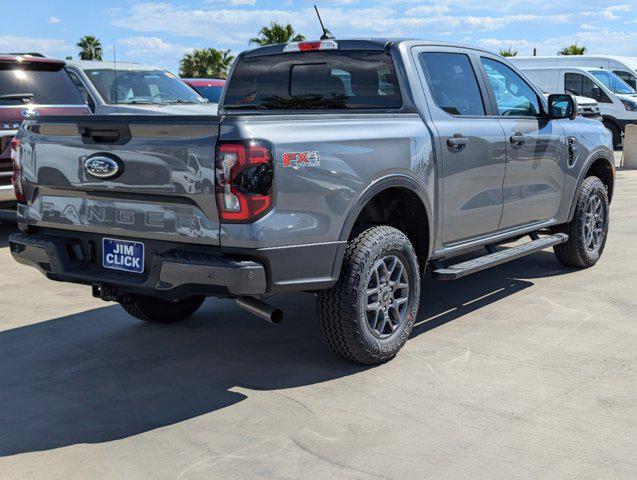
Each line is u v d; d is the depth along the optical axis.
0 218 7.91
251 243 3.60
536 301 5.60
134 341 4.89
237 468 3.16
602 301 5.58
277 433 3.49
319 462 3.20
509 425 3.52
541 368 4.24
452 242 5.01
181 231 3.77
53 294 6.07
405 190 4.48
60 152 4.14
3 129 7.69
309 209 3.81
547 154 5.83
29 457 3.30
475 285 6.12
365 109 4.86
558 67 19.88
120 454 3.31
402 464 3.17
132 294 4.46
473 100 5.20
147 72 11.00
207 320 5.33
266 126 3.69
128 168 3.87
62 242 4.23
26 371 4.36
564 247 6.46
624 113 19.00
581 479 3.02
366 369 4.28
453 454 3.25
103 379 4.23
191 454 3.30
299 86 5.22
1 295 6.03
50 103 8.23
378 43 4.83
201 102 11.01
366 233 4.17
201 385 4.11
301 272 3.83
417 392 3.93
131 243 4.00
